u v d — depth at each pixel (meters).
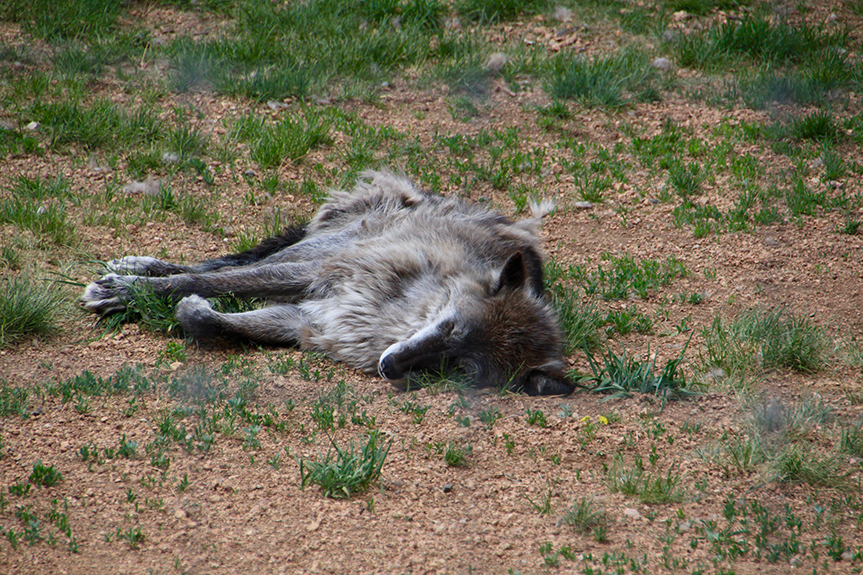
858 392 10.32
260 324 10.97
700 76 22.55
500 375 10.38
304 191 15.56
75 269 11.82
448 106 20.03
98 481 7.55
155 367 9.87
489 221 13.27
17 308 10.02
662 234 15.19
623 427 9.23
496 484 8.08
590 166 17.38
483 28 24.86
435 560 6.91
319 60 20.94
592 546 7.18
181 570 6.54
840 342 11.54
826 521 7.63
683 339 11.85
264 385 9.81
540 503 7.79
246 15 23.12
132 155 15.57
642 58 22.44
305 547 6.95
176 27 22.62
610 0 26.75
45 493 7.29
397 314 10.76
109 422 8.53
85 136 15.59
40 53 19.58
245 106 18.64
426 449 8.60
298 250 12.42
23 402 8.62
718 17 25.91
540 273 12.70
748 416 9.46
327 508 7.49
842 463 8.63
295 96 19.42
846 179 17.03
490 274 11.24
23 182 13.58
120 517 7.11
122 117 16.53
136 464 7.86
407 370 9.97
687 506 7.86
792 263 14.11
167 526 7.07
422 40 22.81
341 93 19.88
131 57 20.14
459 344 10.10
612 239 15.05
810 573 6.84
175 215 14.12
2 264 11.44
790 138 18.73
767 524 7.47
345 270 11.41
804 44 23.58
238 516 7.29
